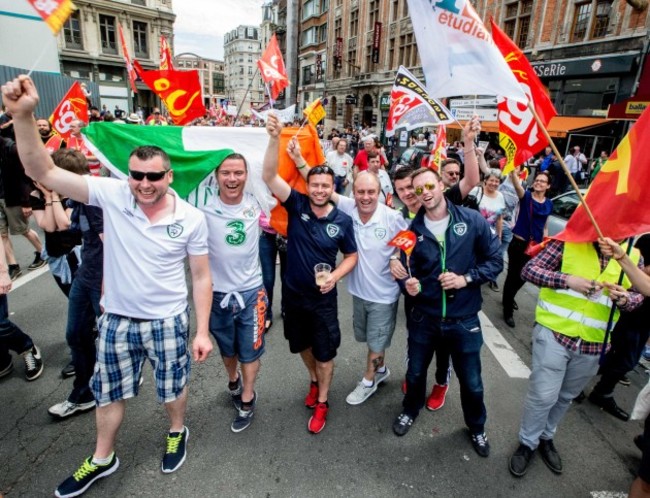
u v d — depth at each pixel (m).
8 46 8.80
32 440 2.61
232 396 3.09
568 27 16.27
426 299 2.63
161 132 3.41
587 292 2.23
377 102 31.69
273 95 5.30
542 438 2.67
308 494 2.32
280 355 3.81
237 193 2.60
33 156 1.87
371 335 3.06
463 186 3.21
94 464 2.28
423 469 2.54
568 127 14.91
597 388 3.29
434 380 3.55
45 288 4.93
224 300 2.70
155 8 33.44
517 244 4.52
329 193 2.66
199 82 5.03
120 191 2.13
